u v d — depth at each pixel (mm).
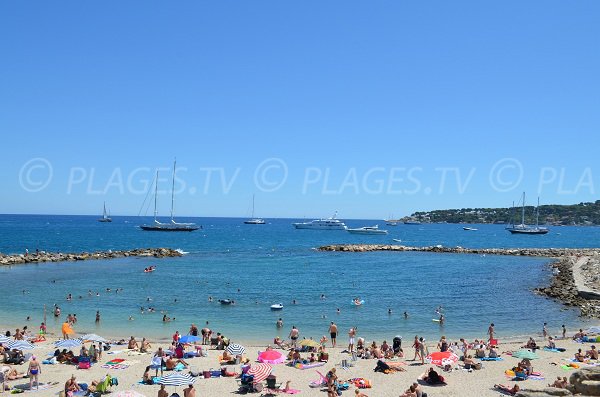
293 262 100875
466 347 34094
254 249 133375
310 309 52938
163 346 37344
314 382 27938
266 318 48594
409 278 78188
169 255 110812
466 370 30375
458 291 65562
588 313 50938
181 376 25062
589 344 37844
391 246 138000
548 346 36719
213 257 110125
